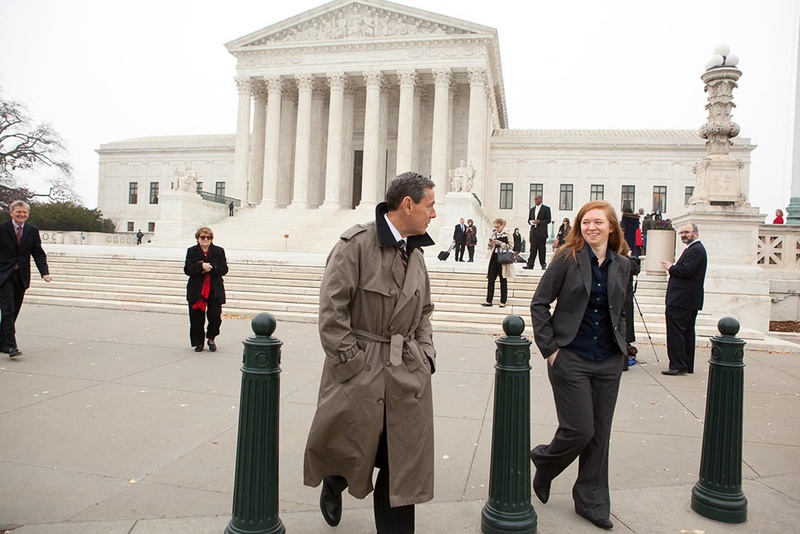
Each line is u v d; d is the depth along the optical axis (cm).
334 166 4775
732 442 388
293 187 5300
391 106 5284
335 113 4806
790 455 514
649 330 1191
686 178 5722
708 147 1363
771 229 1467
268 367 322
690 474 465
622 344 374
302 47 4856
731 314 1265
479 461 483
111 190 7119
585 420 362
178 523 362
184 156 6862
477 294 1470
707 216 1298
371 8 4800
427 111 5206
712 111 1340
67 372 755
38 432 526
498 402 354
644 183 5781
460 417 605
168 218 3950
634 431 573
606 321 376
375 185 4712
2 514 370
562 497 418
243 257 2108
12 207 828
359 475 315
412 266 331
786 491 436
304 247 3753
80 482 422
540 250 1916
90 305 1454
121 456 474
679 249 1428
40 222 5331
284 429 551
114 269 1766
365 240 322
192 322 914
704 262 827
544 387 742
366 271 319
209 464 461
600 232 377
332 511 351
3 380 704
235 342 1016
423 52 4681
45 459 464
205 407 616
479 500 407
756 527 377
